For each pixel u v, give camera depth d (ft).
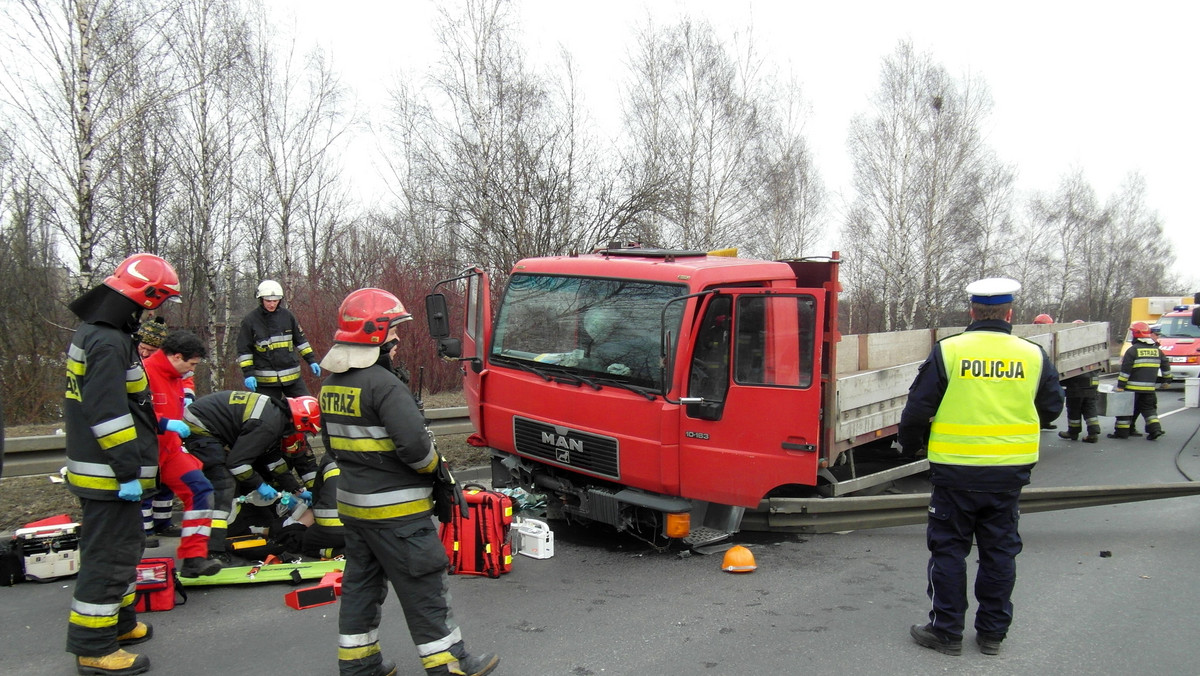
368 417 11.59
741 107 76.33
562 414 20.29
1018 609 16.80
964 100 93.61
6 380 40.40
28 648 14.14
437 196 55.26
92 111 38.68
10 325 42.98
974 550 21.90
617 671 13.43
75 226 40.22
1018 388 13.76
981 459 13.82
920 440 15.01
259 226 57.41
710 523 19.93
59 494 22.62
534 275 22.16
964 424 13.92
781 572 19.20
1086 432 43.68
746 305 18.52
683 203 60.80
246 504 19.99
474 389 22.88
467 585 17.93
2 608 16.01
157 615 15.89
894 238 92.22
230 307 53.62
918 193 92.27
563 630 15.23
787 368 18.13
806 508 20.93
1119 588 18.19
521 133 53.42
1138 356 41.19
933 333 36.86
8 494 22.33
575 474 21.20
